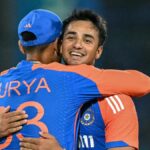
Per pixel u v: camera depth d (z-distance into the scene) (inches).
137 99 1494.8
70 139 403.9
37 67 425.1
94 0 1547.7
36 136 402.9
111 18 1592.0
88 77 417.4
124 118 413.1
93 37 442.6
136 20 1610.5
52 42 435.8
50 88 414.3
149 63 1573.6
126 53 1581.0
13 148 407.5
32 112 409.4
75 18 448.1
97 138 417.7
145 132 1472.7
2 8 1536.7
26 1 1520.7
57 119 405.7
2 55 1517.0
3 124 407.8
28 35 432.1
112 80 418.6
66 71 420.5
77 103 411.5
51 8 1494.8
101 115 415.8
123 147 407.5
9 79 429.1
